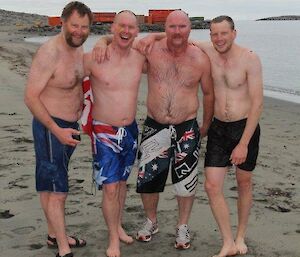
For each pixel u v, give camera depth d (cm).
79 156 632
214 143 369
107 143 366
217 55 367
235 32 355
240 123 364
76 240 387
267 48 4159
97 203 477
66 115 353
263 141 771
